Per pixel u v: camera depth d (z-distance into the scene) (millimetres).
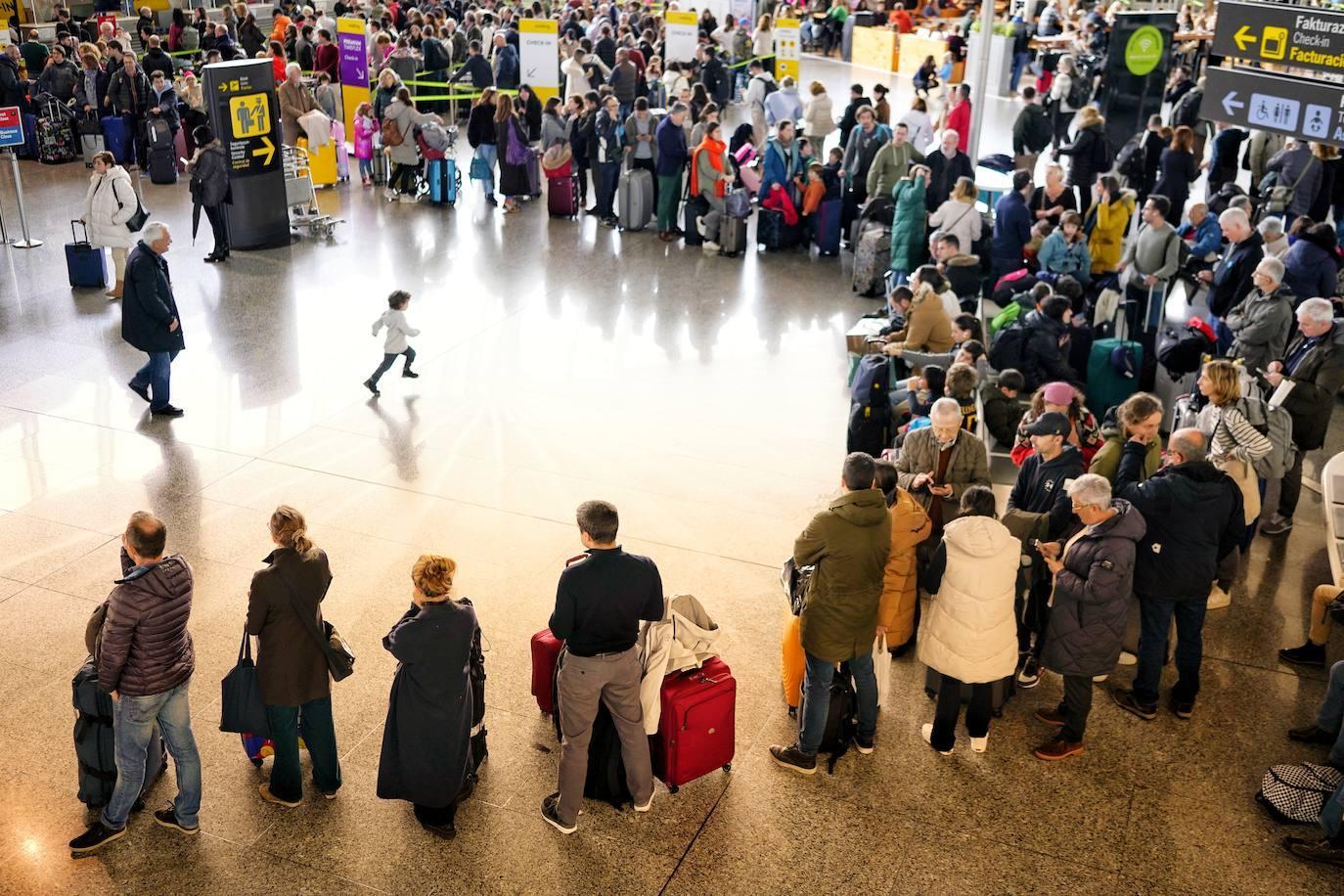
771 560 8398
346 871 5633
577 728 5656
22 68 21406
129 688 5410
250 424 10406
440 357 11977
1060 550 6672
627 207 16297
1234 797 6223
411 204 17656
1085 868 5738
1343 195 14547
